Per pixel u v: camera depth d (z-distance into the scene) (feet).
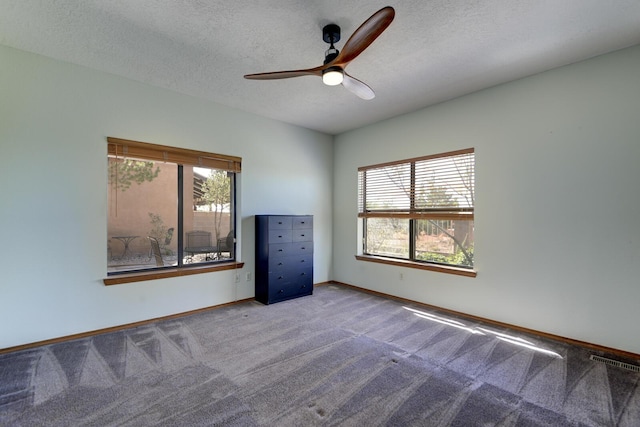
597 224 8.52
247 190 13.26
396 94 11.21
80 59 8.84
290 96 11.51
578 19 6.84
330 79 6.98
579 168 8.80
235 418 5.67
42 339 8.66
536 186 9.60
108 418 5.64
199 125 11.71
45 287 8.70
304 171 15.52
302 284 13.93
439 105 12.07
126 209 10.42
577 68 8.83
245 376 7.11
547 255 9.37
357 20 6.97
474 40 7.71
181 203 11.69
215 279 12.24
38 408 5.90
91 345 8.71
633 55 7.97
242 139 13.05
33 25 7.16
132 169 10.55
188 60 8.86
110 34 7.55
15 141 8.28
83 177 9.29
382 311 11.87
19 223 8.34
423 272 12.60
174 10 6.60
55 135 8.83
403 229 13.76
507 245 10.21
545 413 5.83
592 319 8.58
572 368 7.51
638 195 7.91
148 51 8.38
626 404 6.09
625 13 6.61
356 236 15.58
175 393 6.43
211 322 10.64
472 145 11.09
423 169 12.76
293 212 15.01
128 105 10.07
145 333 9.62
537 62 8.87
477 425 5.50
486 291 10.71
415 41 7.74
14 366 7.47
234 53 8.46
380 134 14.43
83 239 9.30
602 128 8.42
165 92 10.87
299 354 8.24
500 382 6.91
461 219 11.42
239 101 12.04
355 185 15.69
